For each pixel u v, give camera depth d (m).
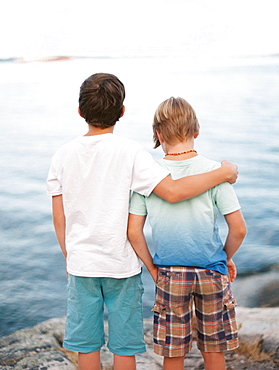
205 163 1.76
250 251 3.71
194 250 1.72
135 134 8.47
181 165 1.76
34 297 3.08
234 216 1.73
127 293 1.78
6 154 7.16
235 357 2.19
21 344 2.33
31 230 4.29
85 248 1.74
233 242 1.78
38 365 2.13
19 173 6.18
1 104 12.04
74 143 1.78
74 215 1.77
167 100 1.83
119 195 1.73
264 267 3.42
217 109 10.72
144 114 10.41
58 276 3.41
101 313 1.83
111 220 1.72
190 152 1.79
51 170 1.84
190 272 1.73
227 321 1.75
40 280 3.34
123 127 9.05
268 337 2.27
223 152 7.17
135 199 1.79
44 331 2.46
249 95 12.44
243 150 7.23
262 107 10.75
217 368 1.78
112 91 1.74
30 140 8.16
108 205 1.73
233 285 3.15
